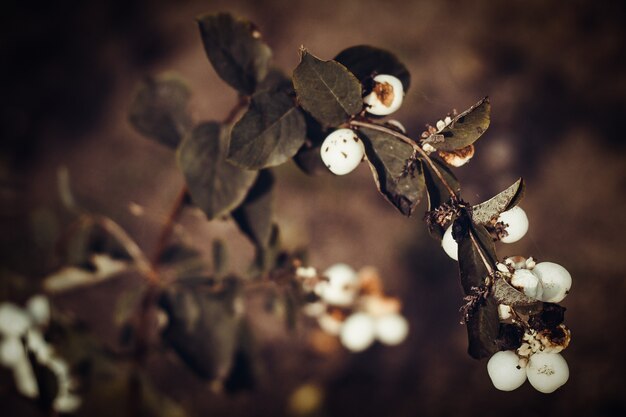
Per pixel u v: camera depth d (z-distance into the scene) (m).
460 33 0.93
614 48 0.91
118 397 0.41
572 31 0.93
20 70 0.92
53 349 0.39
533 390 0.66
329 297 0.37
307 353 0.68
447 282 0.73
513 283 0.23
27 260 0.43
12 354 0.39
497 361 0.24
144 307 0.40
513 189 0.24
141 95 0.37
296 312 0.36
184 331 0.38
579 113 0.85
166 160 0.83
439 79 0.88
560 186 0.79
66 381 0.39
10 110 0.87
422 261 0.74
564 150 0.81
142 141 0.85
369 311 0.39
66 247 0.39
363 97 0.26
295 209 0.77
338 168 0.25
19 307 0.41
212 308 0.38
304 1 0.97
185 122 0.37
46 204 0.73
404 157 0.25
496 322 0.24
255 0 0.98
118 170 0.82
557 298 0.24
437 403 0.66
